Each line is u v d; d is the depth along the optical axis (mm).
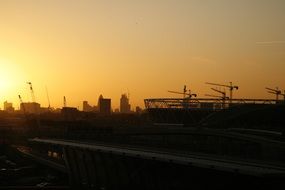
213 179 143250
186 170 151875
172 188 157000
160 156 161000
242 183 134375
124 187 177250
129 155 170375
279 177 123750
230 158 158000
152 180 165375
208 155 167875
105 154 184875
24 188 187875
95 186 193000
